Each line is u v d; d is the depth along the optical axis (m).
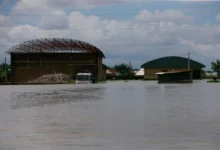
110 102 18.53
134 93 27.20
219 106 15.84
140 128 9.75
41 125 10.53
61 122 11.12
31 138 8.50
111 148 7.36
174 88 35.75
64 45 74.25
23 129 9.84
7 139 8.41
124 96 23.55
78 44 74.31
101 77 83.75
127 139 8.24
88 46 74.38
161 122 10.84
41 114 13.37
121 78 99.81
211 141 7.96
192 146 7.48
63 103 18.19
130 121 11.12
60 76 68.88
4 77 77.25
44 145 7.72
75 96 23.94
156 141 7.99
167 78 56.84
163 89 33.69
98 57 76.19
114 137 8.49
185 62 91.75
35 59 74.50
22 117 12.52
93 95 24.97
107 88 37.62
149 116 12.31
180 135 8.67
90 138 8.41
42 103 18.41
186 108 15.02
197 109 14.57
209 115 12.52
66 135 8.84
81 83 59.22
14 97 23.61
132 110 14.37
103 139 8.27
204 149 7.23
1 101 20.09
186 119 11.49
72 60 74.62
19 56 74.56
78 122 11.05
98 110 14.50
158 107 15.55
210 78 94.38
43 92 30.03
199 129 9.53
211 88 34.94
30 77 74.50
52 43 74.31
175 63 92.00
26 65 74.50
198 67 91.12
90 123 10.80
